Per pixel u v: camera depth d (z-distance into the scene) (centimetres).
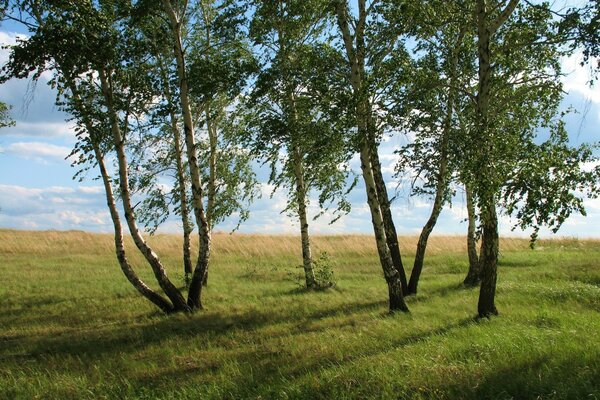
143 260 2773
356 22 1309
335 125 1199
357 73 1262
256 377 789
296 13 1532
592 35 959
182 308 1467
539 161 983
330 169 1722
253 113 1764
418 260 1684
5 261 2641
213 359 937
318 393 682
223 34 1497
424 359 782
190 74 1422
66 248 3136
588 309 1285
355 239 3391
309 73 1296
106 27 1293
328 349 929
